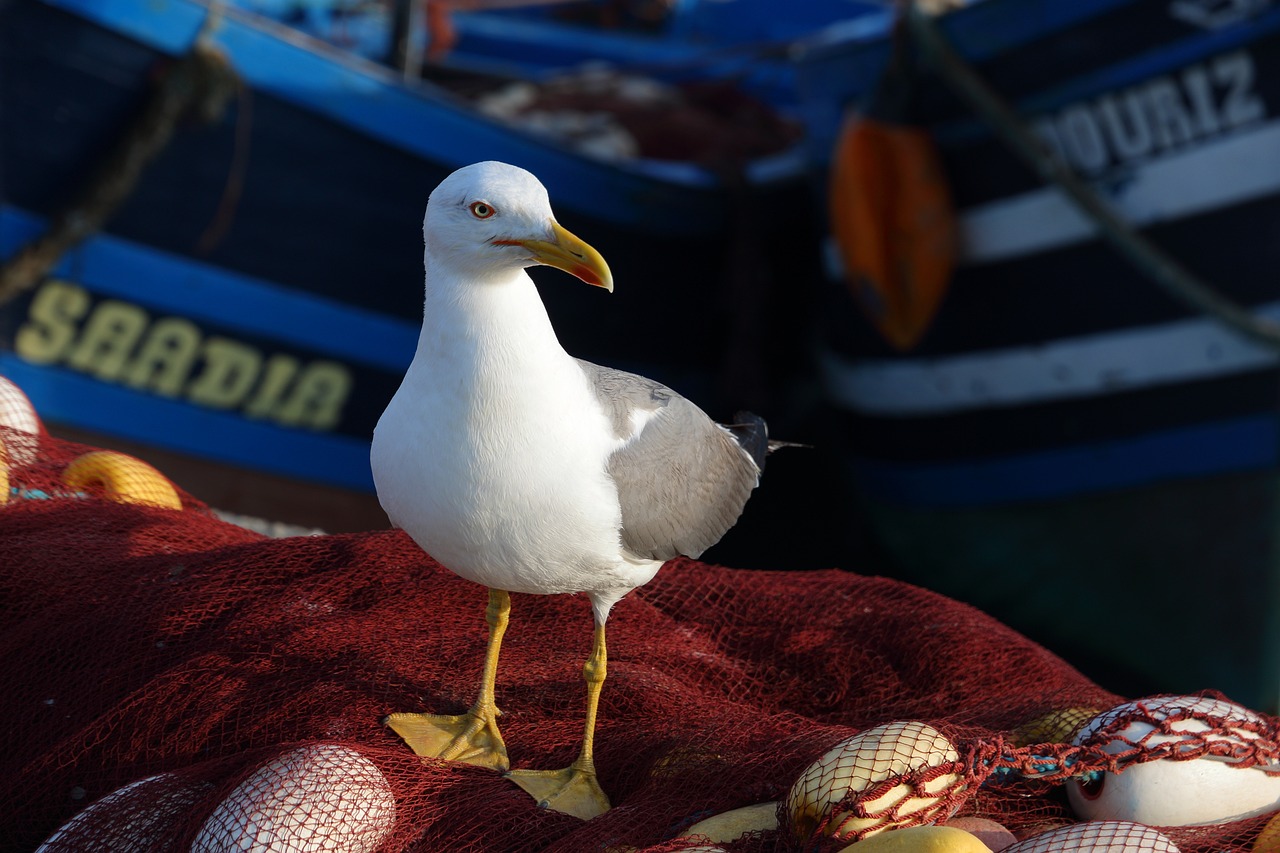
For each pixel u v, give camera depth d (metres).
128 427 7.88
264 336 8.03
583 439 2.94
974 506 8.79
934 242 8.09
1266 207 6.92
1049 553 8.55
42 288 7.38
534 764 3.32
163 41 7.23
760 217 9.32
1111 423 7.93
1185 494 7.80
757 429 4.04
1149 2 6.95
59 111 7.19
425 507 2.94
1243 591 7.72
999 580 8.84
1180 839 2.85
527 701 3.61
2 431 4.42
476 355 2.81
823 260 9.06
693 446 3.31
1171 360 7.55
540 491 2.88
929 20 7.76
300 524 8.57
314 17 11.20
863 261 8.20
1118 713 3.06
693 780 3.07
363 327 8.29
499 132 8.23
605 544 3.03
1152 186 7.28
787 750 3.07
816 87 8.62
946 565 9.13
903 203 8.05
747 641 4.09
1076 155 7.52
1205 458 7.63
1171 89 7.04
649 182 8.85
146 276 7.64
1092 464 8.10
